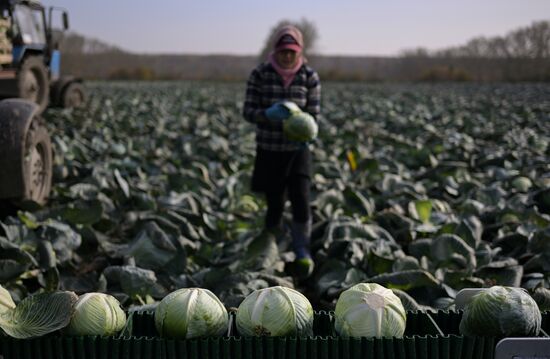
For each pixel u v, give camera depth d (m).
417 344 2.54
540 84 47.22
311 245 5.79
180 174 8.01
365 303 2.66
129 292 4.40
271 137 5.28
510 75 58.47
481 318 2.64
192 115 18.62
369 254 4.89
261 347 2.54
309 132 4.98
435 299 4.30
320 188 7.82
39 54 13.56
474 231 5.78
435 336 2.55
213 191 8.09
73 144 10.35
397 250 5.20
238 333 2.79
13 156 5.70
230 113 19.94
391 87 43.91
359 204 6.79
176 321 2.63
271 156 5.35
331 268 5.00
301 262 5.20
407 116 18.58
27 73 12.27
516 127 15.18
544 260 4.88
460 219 6.02
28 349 2.54
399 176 8.49
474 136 14.17
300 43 5.11
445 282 4.55
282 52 5.08
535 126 15.58
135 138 13.12
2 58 11.34
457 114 19.02
